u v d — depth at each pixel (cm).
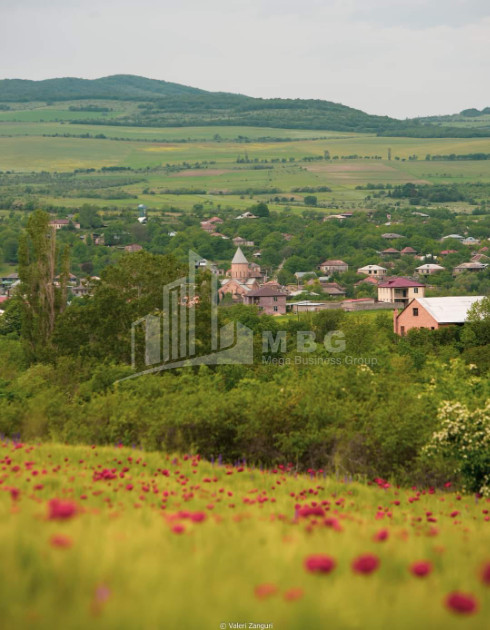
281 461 3853
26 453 3350
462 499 3266
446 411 3553
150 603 1090
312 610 1073
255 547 1471
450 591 1244
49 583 1153
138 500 2205
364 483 3491
